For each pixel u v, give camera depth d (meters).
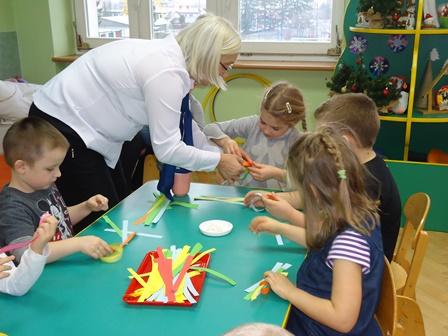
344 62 3.19
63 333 0.99
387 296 1.20
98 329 1.00
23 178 1.43
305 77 3.44
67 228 1.55
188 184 1.77
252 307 1.08
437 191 2.97
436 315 2.17
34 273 1.11
